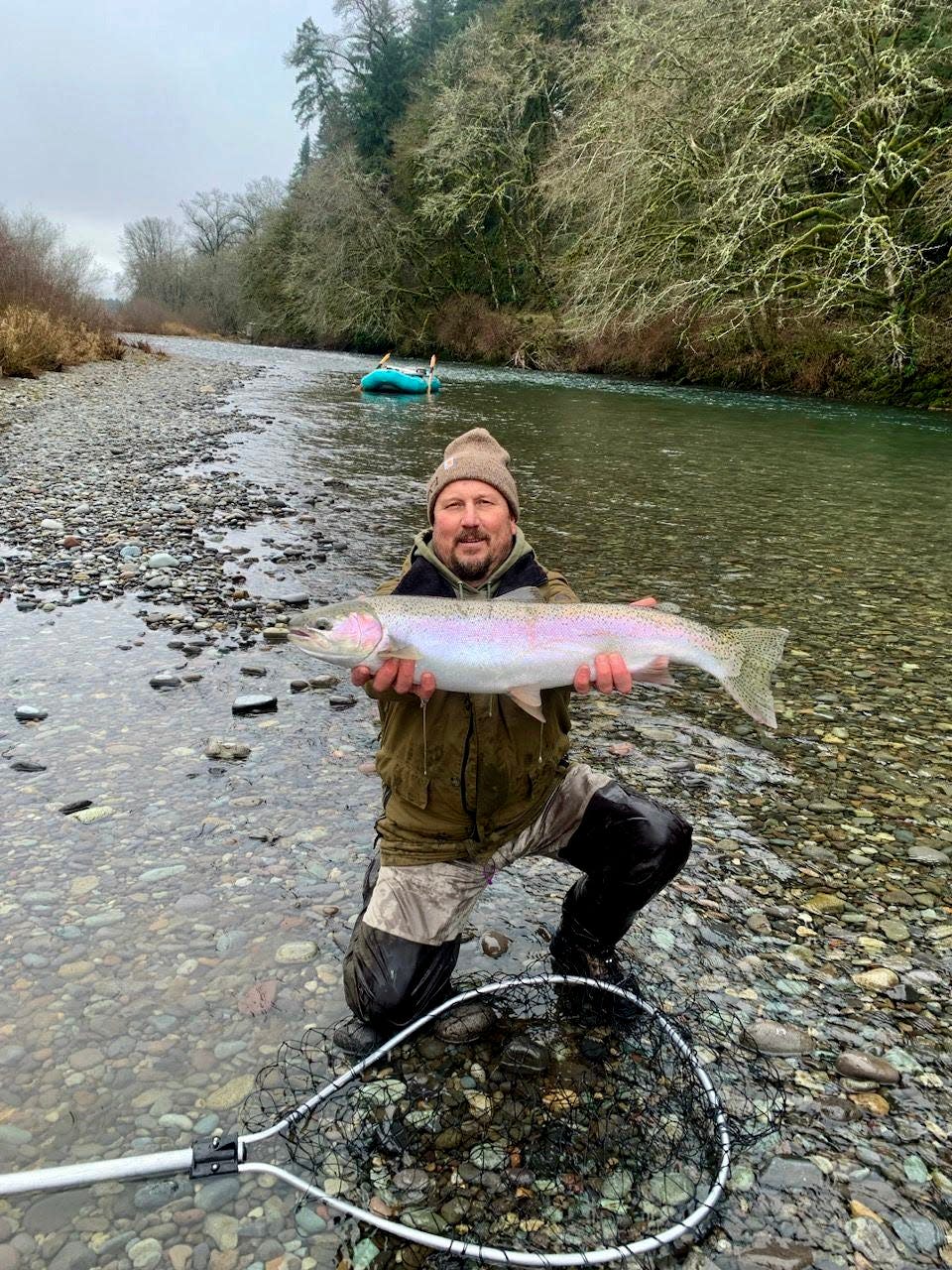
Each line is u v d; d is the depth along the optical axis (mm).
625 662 2695
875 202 21000
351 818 3711
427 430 16469
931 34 20000
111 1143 2172
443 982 2617
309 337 52812
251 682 5074
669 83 23938
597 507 10281
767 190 20750
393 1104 2307
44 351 21734
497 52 38156
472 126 37906
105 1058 2430
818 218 23500
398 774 2664
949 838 3717
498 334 40125
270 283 55438
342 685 5121
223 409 17922
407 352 45688
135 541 7840
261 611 6250
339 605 2660
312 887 3227
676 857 2635
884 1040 2580
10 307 23531
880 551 8711
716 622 6371
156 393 19641
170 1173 2074
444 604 2678
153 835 3514
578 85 31016
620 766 4273
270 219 55938
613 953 2842
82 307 32500
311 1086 2367
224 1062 2438
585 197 27391
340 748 4336
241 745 4250
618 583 7250
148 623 5898
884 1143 2229
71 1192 2045
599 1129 2240
